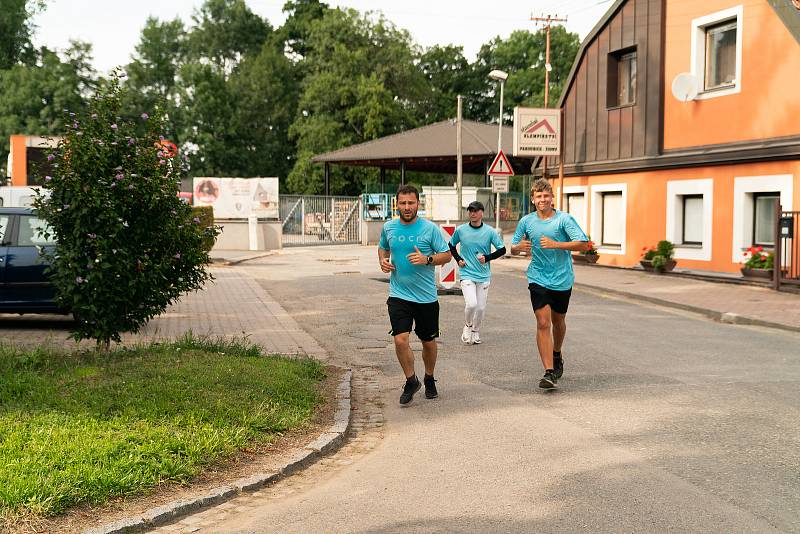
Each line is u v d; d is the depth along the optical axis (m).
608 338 11.22
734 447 5.79
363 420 6.91
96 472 4.69
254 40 82.75
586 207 25.00
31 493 4.33
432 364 7.64
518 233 8.14
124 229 8.22
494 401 7.48
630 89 23.44
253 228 34.38
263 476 5.19
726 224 19.67
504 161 25.67
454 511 4.57
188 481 5.02
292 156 75.12
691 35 20.81
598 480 5.06
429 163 51.12
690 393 7.68
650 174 22.28
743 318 13.12
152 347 9.05
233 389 7.14
